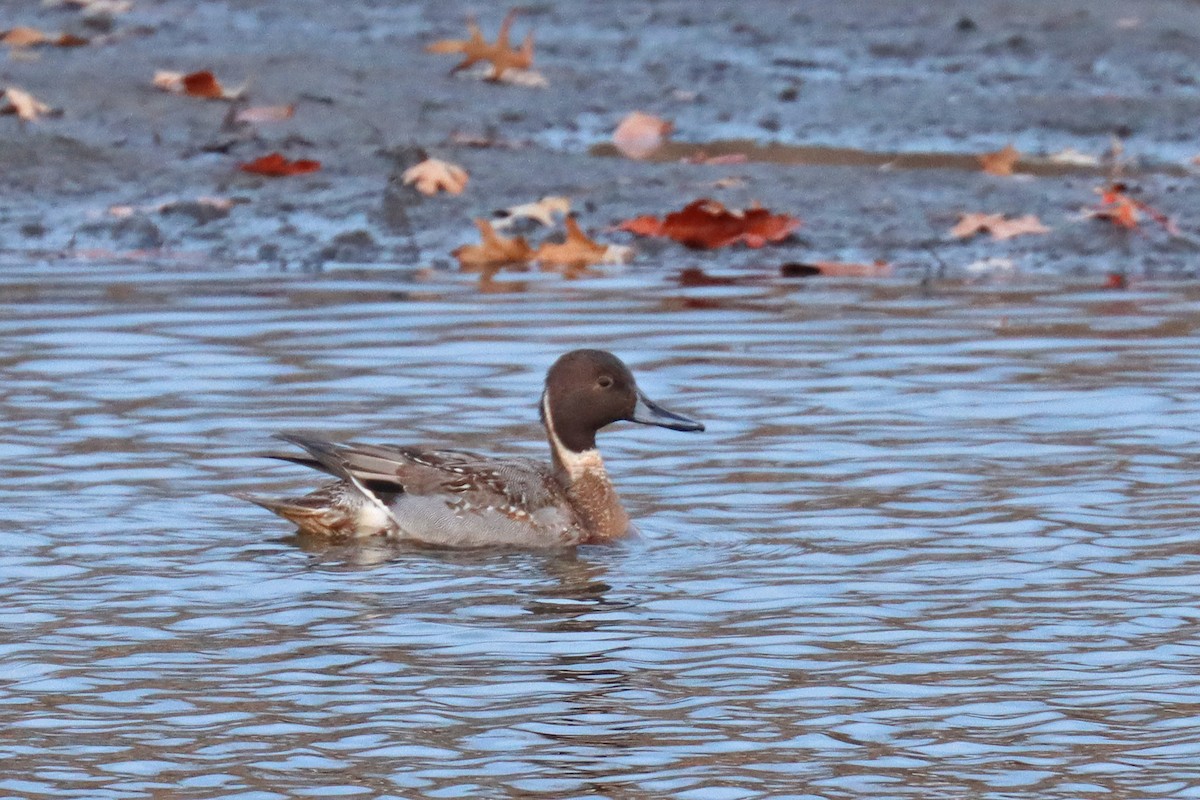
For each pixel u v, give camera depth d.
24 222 21.12
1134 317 17.52
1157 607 10.84
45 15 31.23
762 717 9.32
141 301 17.94
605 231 21.06
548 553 12.28
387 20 31.75
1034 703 9.48
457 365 15.84
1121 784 8.54
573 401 12.73
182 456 13.63
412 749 8.95
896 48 29.50
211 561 11.84
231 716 9.34
